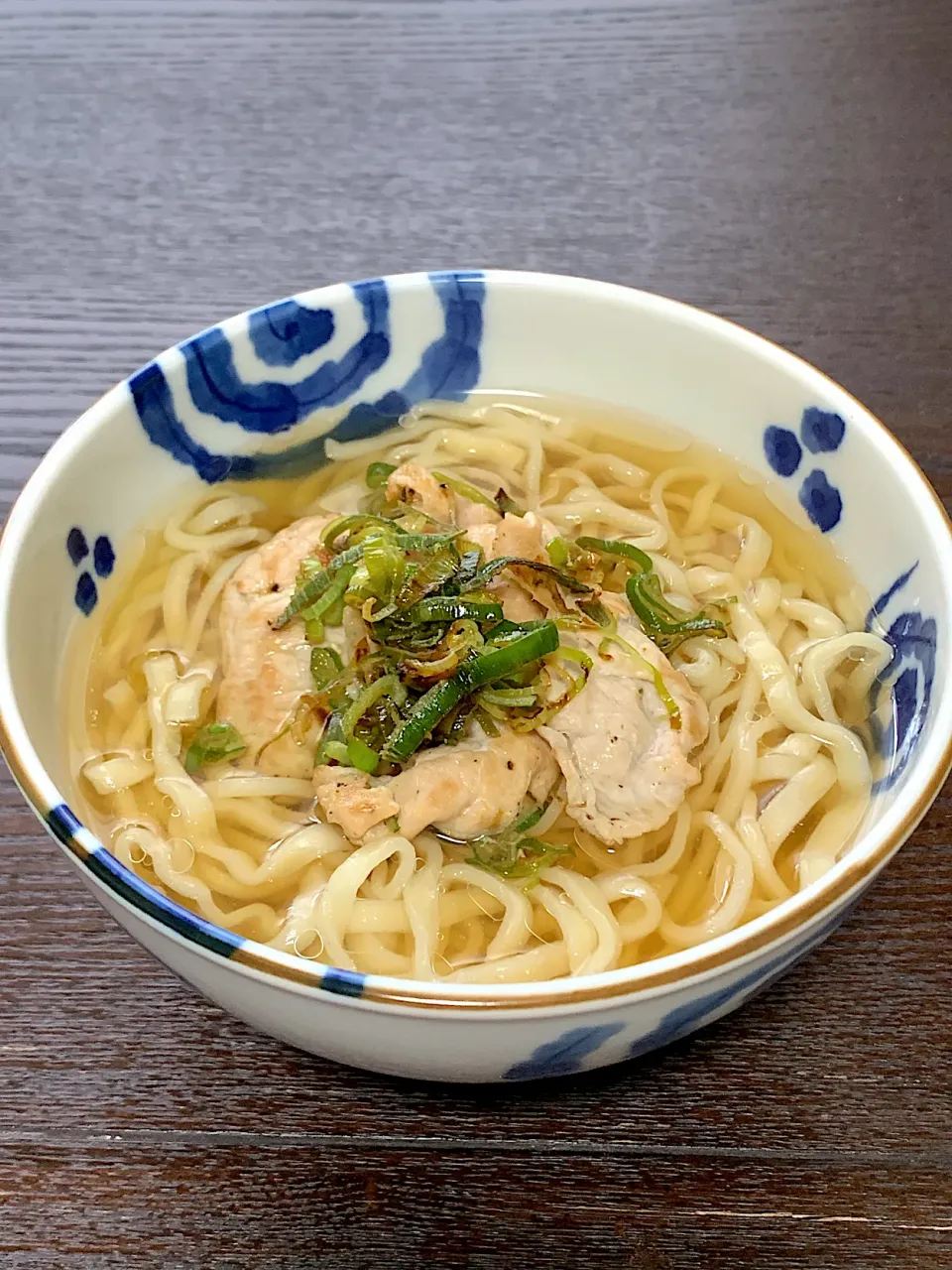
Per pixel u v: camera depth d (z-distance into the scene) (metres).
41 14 0.55
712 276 0.45
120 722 0.30
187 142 0.50
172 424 0.32
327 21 0.55
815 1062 0.28
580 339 0.35
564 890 0.28
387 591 0.28
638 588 0.31
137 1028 0.28
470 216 0.47
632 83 0.53
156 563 0.33
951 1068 0.28
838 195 0.49
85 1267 0.25
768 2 0.57
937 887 0.30
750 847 0.29
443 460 0.36
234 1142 0.26
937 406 0.41
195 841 0.28
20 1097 0.27
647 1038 0.22
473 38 0.54
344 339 0.34
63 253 0.45
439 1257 0.25
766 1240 0.25
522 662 0.28
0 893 0.30
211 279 0.44
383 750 0.28
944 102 0.53
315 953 0.27
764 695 0.31
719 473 0.35
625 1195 0.26
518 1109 0.27
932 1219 0.25
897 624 0.30
